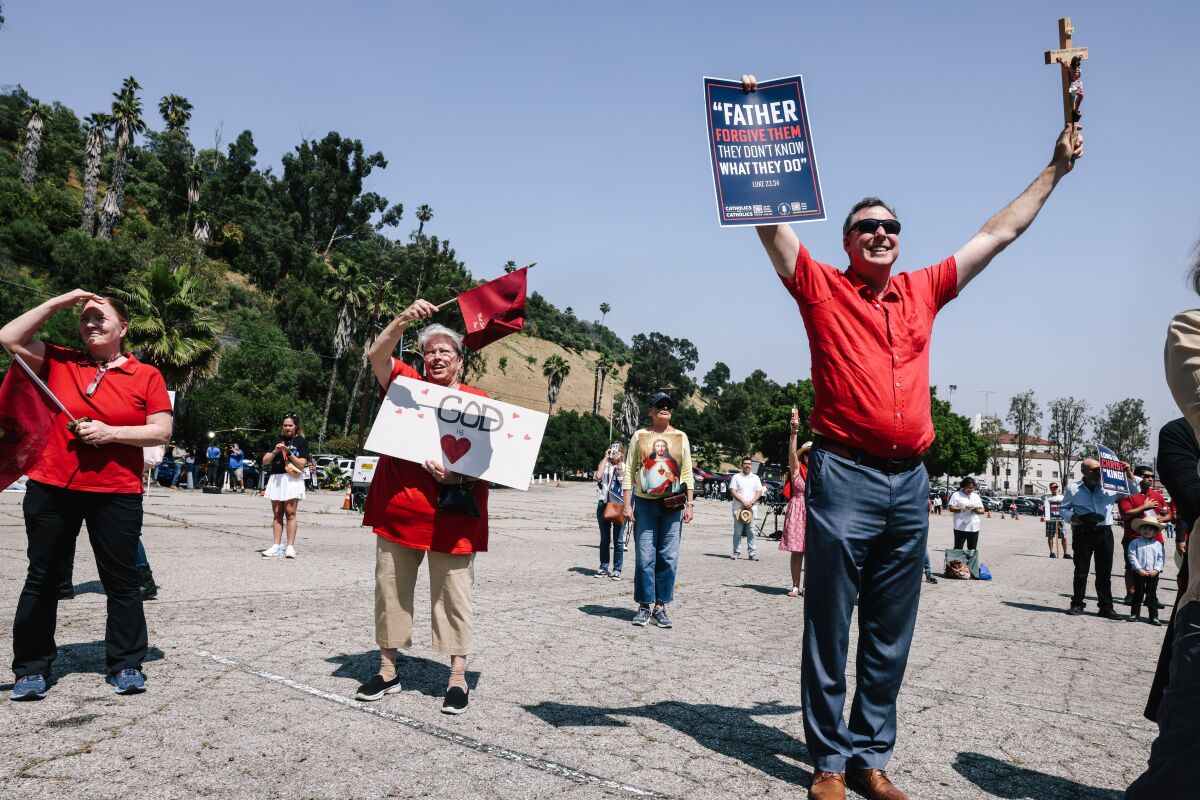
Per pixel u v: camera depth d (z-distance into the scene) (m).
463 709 3.60
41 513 3.55
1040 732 3.76
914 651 5.79
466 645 3.70
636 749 3.20
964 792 2.93
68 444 3.61
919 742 3.51
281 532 9.62
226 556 9.29
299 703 3.60
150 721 3.26
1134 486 9.56
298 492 9.56
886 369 2.83
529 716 3.59
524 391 141.50
